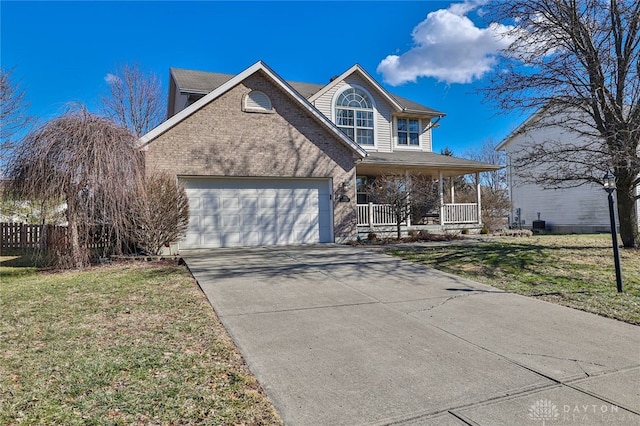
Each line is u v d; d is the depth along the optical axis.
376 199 15.85
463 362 4.11
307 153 13.76
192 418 2.95
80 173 9.12
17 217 17.83
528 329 5.19
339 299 6.60
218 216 12.78
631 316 5.73
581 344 4.65
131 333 4.80
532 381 3.68
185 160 12.23
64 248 9.66
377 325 5.31
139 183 9.95
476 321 5.52
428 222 18.36
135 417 2.94
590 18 10.74
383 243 13.97
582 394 3.43
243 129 12.93
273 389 3.47
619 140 10.30
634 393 3.45
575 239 14.56
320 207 14.10
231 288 7.15
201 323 5.20
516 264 9.52
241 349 4.37
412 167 16.86
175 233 11.16
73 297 6.56
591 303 6.41
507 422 2.98
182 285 7.39
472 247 12.23
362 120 18.34
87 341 4.52
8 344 4.43
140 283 7.57
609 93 10.62
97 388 3.38
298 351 4.36
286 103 13.51
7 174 9.39
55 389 3.36
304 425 2.91
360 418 3.02
